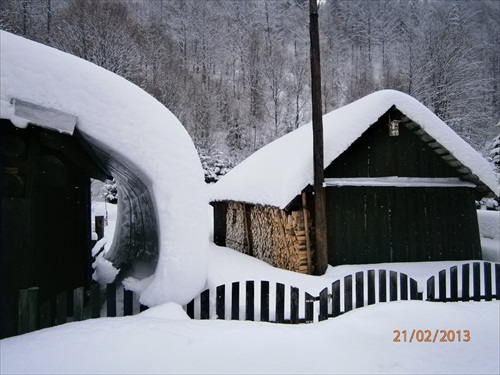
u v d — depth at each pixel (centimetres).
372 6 5412
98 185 2861
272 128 4131
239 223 1292
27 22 2995
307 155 823
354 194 876
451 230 926
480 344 344
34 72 382
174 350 306
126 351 302
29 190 421
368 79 4578
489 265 576
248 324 382
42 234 480
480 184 928
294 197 775
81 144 495
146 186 458
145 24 4372
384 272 516
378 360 307
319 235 770
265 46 4838
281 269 827
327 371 287
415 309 408
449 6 3988
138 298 473
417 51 3403
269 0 5381
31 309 370
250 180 1123
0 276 398
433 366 304
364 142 904
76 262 623
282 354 311
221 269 740
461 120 2836
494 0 4634
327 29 5106
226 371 279
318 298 466
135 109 416
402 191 908
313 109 773
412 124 894
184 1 5019
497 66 3591
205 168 3062
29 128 424
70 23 3181
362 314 393
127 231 836
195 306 459
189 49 4831
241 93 4538
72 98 392
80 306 393
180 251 411
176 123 445
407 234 895
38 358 292
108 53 3134
